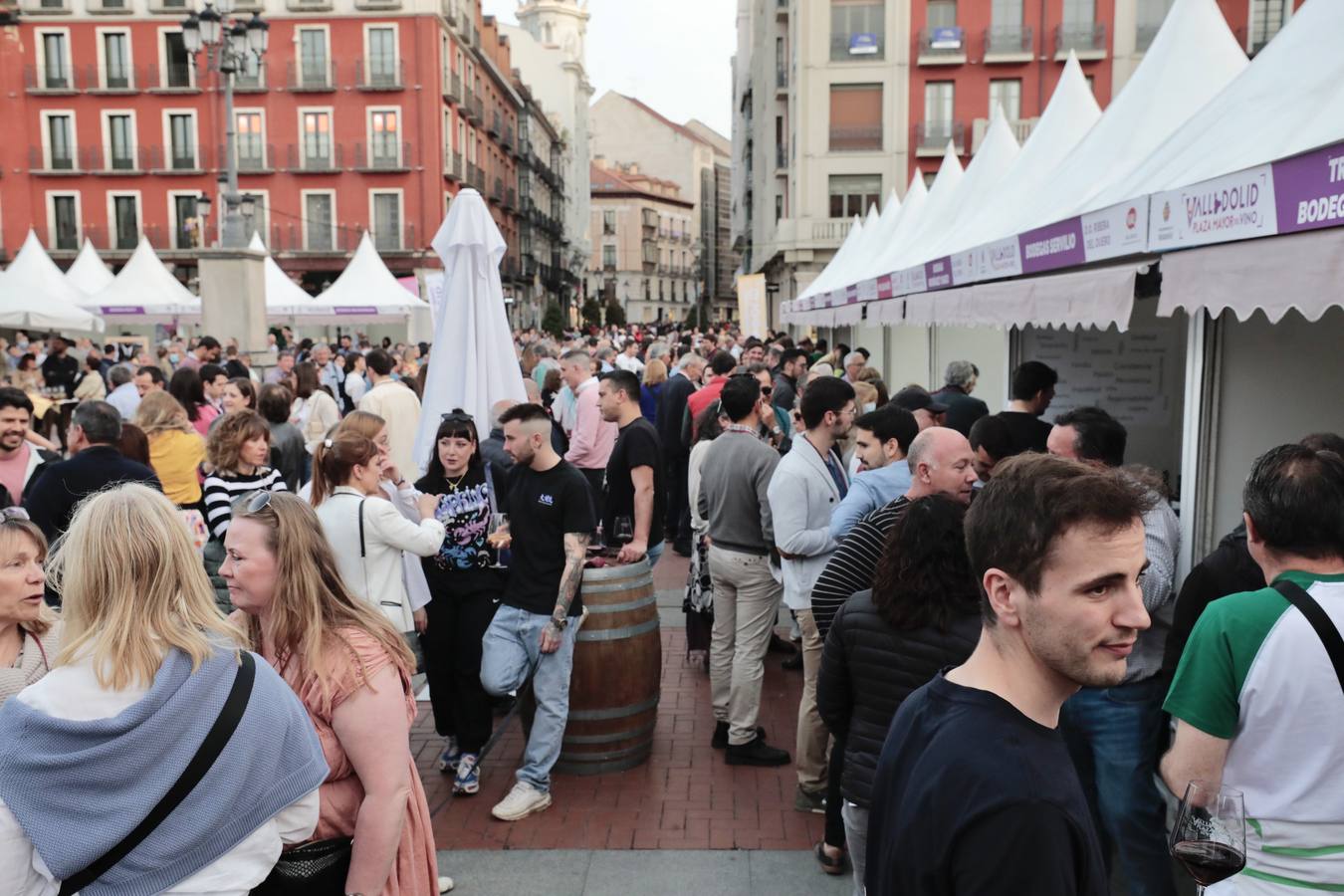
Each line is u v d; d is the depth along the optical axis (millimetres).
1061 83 8953
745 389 5332
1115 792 3488
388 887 2580
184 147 44438
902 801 1634
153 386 10734
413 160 43781
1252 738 2352
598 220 117938
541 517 4758
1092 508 1525
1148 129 6254
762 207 54906
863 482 4586
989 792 1501
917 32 37781
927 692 1726
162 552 2062
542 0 94062
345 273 24922
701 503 6539
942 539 3064
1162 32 6711
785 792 5004
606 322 85375
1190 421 4723
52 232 45094
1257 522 2428
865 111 38281
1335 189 2975
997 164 10930
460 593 5020
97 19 44094
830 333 24516
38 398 10680
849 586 3719
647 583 5371
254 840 2088
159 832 1948
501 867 4277
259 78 43656
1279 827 2328
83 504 2170
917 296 9133
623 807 4844
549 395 12688
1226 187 3613
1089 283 4891
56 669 2018
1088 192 6070
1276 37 4629
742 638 5285
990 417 4648
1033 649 1577
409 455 8727
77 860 1884
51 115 44656
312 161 43969
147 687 1974
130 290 24250
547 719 4781
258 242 18656
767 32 49031
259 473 5555
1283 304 3258
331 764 2531
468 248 6543
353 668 2533
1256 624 2338
